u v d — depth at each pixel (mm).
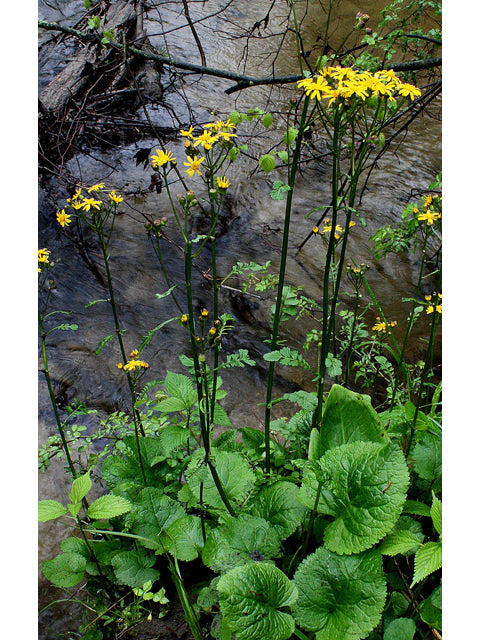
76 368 3746
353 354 3939
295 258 4859
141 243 4953
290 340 4055
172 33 7996
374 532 1969
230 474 2342
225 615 1758
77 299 4352
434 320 2148
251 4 8922
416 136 6457
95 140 6203
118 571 2232
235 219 5312
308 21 8305
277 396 3586
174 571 2170
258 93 7090
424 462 2348
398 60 6520
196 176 5762
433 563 1777
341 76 1830
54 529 2744
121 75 6258
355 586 1919
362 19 2391
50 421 3365
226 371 3750
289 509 2248
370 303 4395
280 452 2645
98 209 2225
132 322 4168
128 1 7062
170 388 2543
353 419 2350
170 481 2627
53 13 7832
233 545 2119
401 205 5387
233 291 4492
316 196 5590
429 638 2047
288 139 1965
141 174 5758
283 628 1791
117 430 3244
